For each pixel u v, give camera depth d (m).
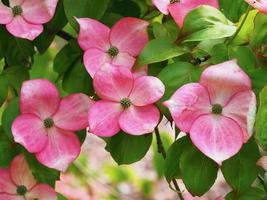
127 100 0.81
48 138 0.83
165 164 0.83
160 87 0.81
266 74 0.81
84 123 0.84
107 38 0.86
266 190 0.85
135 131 0.80
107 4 0.88
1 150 0.88
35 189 0.88
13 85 0.91
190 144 0.82
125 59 0.86
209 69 0.79
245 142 0.79
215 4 0.85
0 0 0.85
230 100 0.80
